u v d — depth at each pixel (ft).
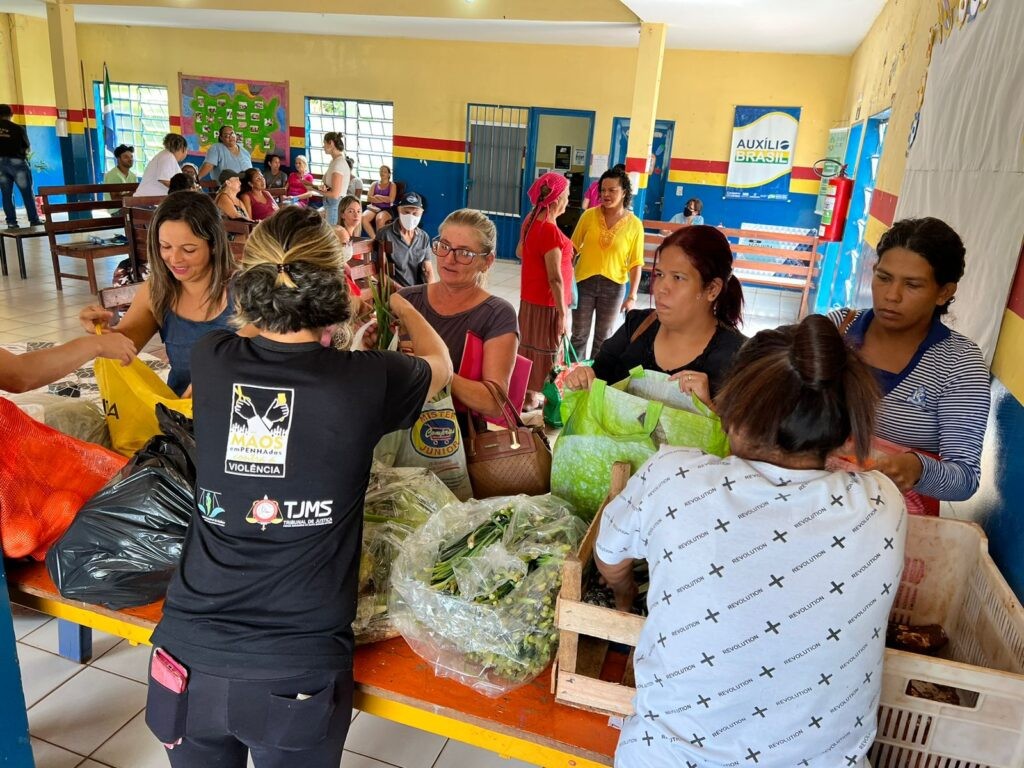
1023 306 5.89
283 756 4.20
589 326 16.84
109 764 6.39
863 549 3.23
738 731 3.35
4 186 34.19
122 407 6.42
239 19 32.76
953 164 8.42
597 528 4.88
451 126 36.52
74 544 5.20
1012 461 5.70
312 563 4.14
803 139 31.07
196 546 4.25
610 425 5.36
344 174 28.17
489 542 4.95
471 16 26.48
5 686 5.18
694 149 32.55
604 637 4.30
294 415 4.08
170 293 7.27
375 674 4.84
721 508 3.35
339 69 37.58
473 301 7.27
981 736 3.96
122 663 7.61
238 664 3.97
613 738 4.43
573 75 33.94
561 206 13.30
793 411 3.29
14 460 5.37
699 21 23.43
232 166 33.76
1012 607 4.25
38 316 20.51
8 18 40.19
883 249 5.80
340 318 4.26
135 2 30.25
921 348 5.84
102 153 43.37
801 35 25.13
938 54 10.28
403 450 6.12
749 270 32.58
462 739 4.68
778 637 3.24
